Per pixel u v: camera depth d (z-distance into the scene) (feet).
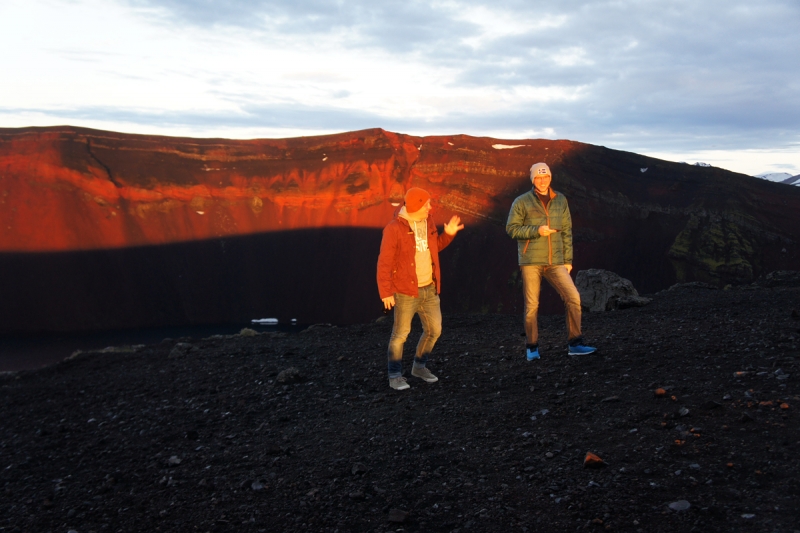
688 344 18.63
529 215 18.76
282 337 35.83
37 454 16.69
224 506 11.35
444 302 294.66
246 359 27.61
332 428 15.57
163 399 21.65
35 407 24.20
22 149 368.68
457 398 16.85
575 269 278.87
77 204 354.13
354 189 360.69
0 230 341.62
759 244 261.44
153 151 384.88
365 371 21.91
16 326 311.47
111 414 20.51
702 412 12.71
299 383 21.17
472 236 310.86
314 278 346.13
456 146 363.56
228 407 18.97
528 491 10.55
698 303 29.14
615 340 21.11
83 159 369.30
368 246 346.74
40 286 326.03
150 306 334.44
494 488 10.87
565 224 18.89
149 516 11.30
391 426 15.05
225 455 14.39
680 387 14.52
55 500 12.77
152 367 29.91
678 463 10.67
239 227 365.40
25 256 336.29
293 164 386.73
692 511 8.96
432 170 348.59
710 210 279.08
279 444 14.76
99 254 345.72
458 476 11.60
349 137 390.63
